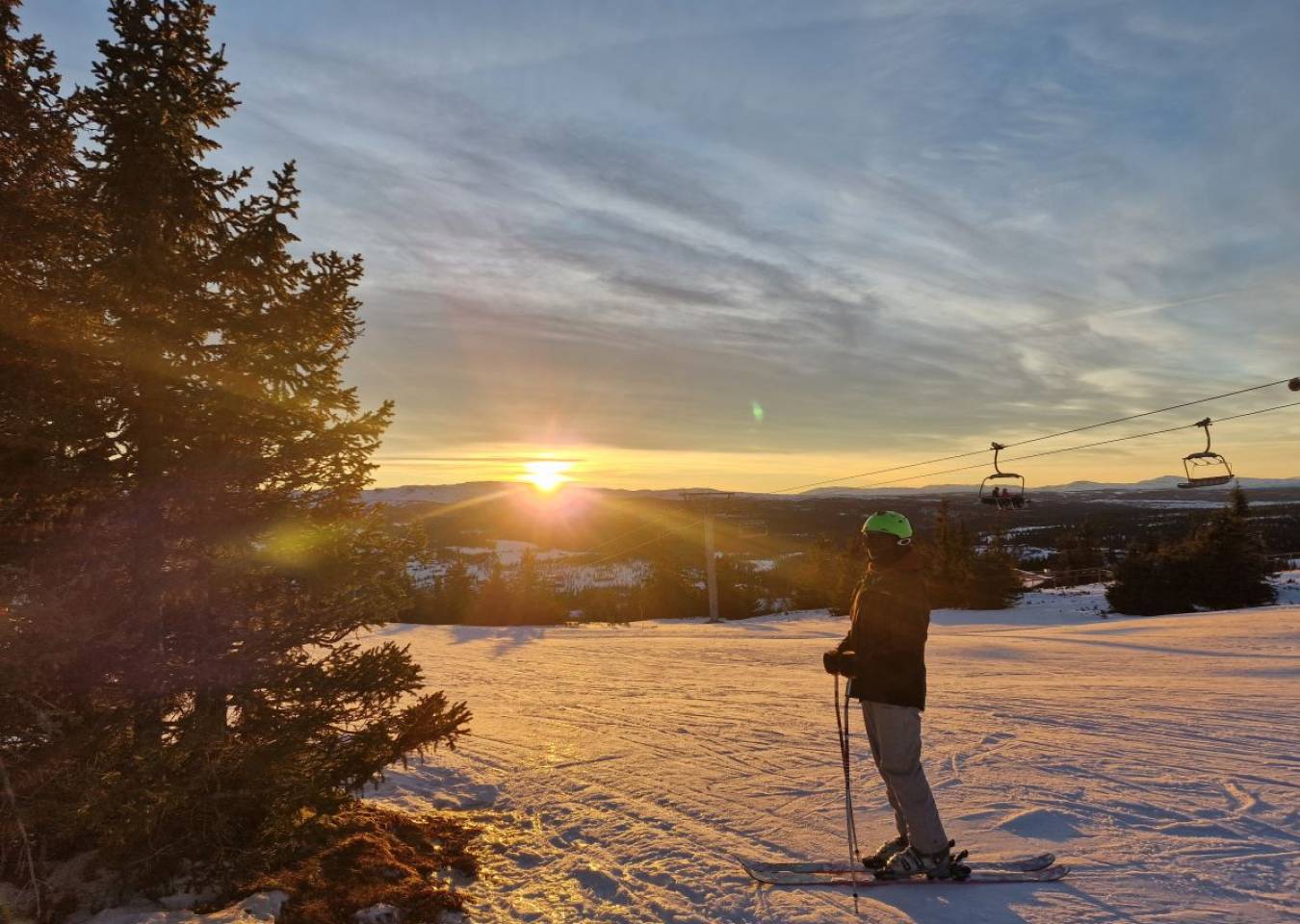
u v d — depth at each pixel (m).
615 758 6.76
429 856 4.45
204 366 3.95
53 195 3.90
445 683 13.48
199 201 4.09
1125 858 4.02
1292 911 3.36
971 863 4.02
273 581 4.12
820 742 7.13
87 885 3.65
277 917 3.42
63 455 3.52
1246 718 7.43
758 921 3.49
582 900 3.86
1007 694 9.64
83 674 3.47
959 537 43.94
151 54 3.96
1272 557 47.53
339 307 4.43
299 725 3.94
